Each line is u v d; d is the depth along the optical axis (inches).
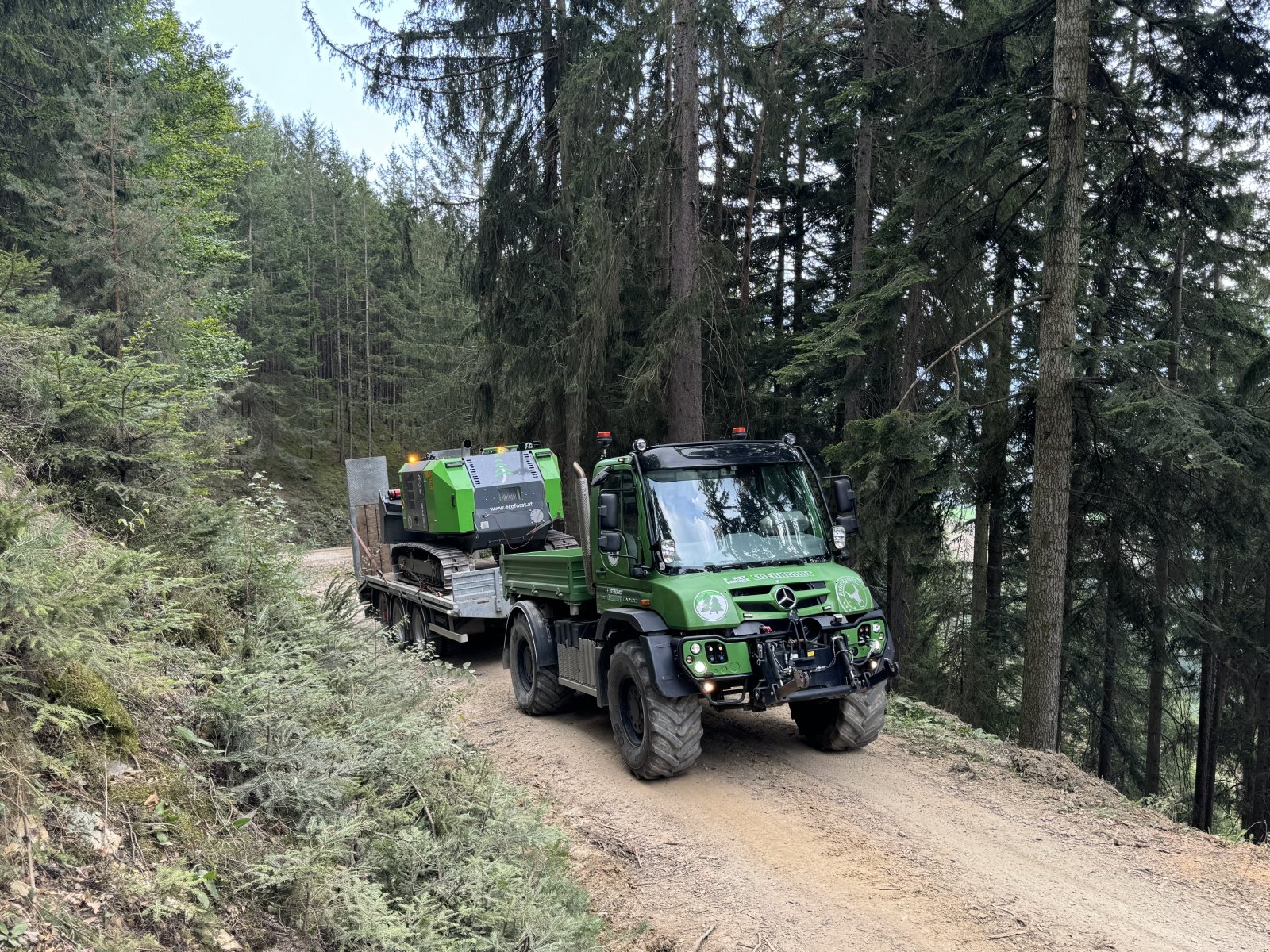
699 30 571.2
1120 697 749.9
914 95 484.1
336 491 1664.6
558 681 349.1
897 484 466.0
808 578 273.7
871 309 456.4
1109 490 461.7
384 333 1924.2
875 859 215.5
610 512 271.1
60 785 120.3
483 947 142.9
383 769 180.1
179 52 869.2
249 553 228.4
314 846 142.8
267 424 1700.3
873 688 293.1
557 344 658.2
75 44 601.9
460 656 483.8
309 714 179.6
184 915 112.3
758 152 759.1
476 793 194.9
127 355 218.7
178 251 589.3
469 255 737.0
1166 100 411.5
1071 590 595.8
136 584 139.8
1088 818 243.1
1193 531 481.7
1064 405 383.9
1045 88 412.8
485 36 684.1
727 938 179.8
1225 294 641.0
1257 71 373.1
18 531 122.4
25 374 190.5
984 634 647.8
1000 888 199.9
